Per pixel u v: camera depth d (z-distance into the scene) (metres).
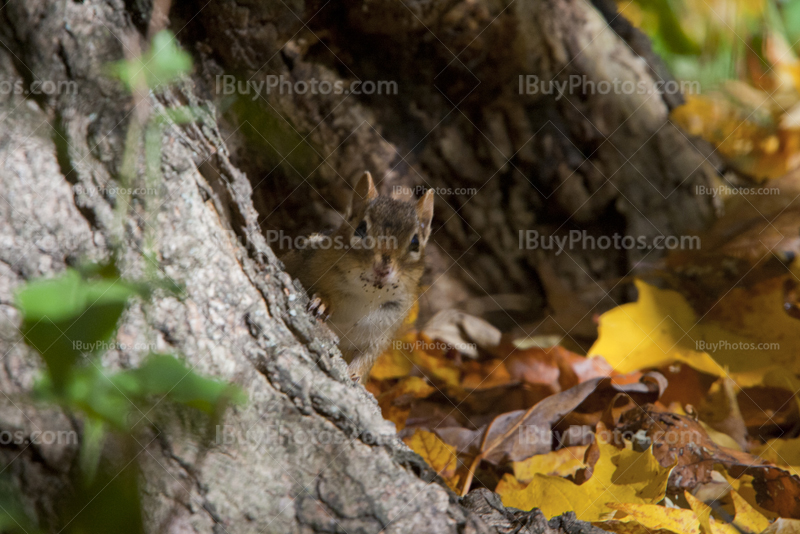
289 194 10.84
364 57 10.75
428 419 8.85
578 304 11.59
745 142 13.30
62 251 4.74
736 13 15.12
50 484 4.02
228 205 6.31
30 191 4.80
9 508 3.33
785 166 13.14
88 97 5.16
